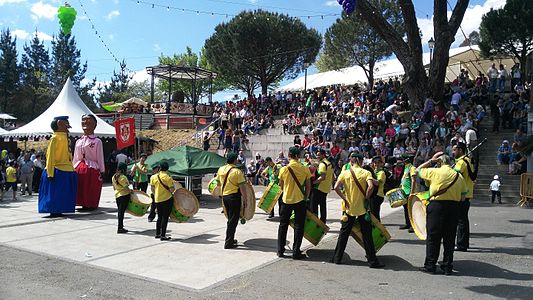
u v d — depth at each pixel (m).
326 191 10.43
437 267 6.93
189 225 10.86
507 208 13.68
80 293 5.86
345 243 7.23
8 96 60.53
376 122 21.67
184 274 6.71
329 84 39.78
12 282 6.34
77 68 70.44
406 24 22.11
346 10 10.88
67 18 12.64
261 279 6.42
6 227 10.66
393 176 12.26
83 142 13.74
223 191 8.45
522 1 30.22
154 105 34.88
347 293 5.79
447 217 6.58
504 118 20.31
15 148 25.89
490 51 32.84
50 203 12.20
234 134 26.14
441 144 17.58
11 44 61.78
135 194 10.31
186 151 15.58
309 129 24.36
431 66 22.12
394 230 10.23
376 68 39.62
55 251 8.19
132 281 6.38
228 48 43.56
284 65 44.66
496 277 6.45
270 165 12.03
